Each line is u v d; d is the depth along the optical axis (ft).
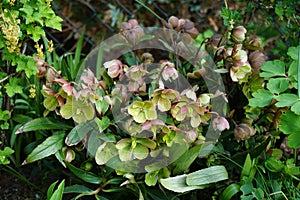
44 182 4.45
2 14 3.60
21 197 4.40
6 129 4.31
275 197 3.86
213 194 4.09
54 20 3.83
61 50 5.94
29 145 4.13
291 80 3.92
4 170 4.56
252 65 4.04
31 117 4.42
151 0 6.04
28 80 4.28
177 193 3.96
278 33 6.06
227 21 4.07
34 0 3.76
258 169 3.93
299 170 4.04
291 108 3.72
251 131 3.92
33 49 5.34
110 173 3.95
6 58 3.79
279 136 4.43
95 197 4.16
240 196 3.72
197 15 6.23
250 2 4.71
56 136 3.88
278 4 4.44
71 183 4.34
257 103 3.85
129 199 4.09
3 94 4.20
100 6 6.08
